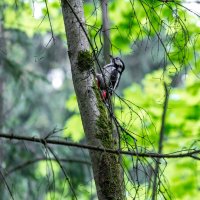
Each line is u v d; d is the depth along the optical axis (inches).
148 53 984.3
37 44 829.8
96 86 269.7
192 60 472.1
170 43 247.9
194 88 530.9
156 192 239.1
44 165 621.6
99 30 240.2
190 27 411.2
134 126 371.9
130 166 415.2
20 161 601.3
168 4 255.1
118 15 483.8
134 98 514.6
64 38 540.4
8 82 735.7
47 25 519.5
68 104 525.7
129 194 227.9
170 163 524.7
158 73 490.9
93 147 243.3
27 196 597.0
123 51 455.5
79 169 606.2
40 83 999.6
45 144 243.8
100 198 257.6
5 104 812.0
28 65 936.3
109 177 257.6
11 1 474.0
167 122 519.2
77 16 248.2
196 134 526.9
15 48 850.1
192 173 527.2
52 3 474.3
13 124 743.1
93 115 265.7
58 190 550.3
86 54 270.7
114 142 265.9
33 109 922.1
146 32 264.7
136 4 444.8
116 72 419.2
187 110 530.9
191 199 535.5
